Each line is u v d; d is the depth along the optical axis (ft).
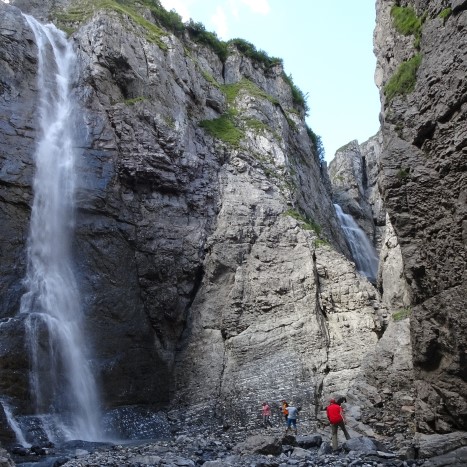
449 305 40.73
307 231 86.17
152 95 91.61
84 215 79.56
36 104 84.69
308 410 67.62
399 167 44.93
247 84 115.24
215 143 95.76
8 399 62.90
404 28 50.24
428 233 42.78
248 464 41.91
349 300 76.18
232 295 79.97
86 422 68.33
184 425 71.51
